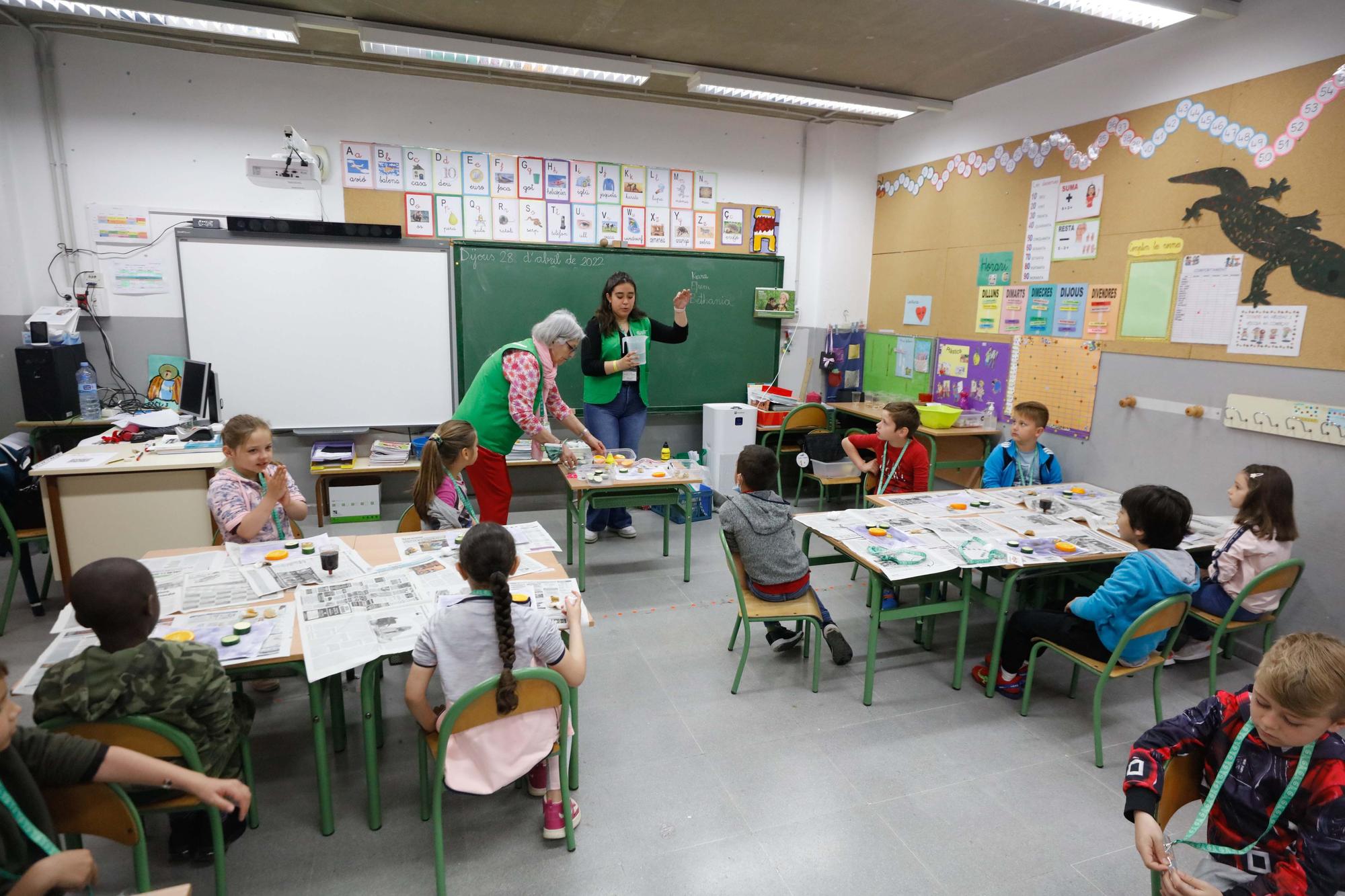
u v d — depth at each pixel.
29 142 3.81
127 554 3.16
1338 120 2.64
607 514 4.34
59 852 1.16
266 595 1.97
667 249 5.03
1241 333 3.00
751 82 4.08
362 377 4.48
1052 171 3.89
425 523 2.68
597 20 3.39
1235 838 1.26
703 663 2.85
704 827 1.95
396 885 1.73
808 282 5.44
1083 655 2.34
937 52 3.70
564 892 1.72
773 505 2.66
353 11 3.34
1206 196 3.11
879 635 3.15
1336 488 2.70
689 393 5.29
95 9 3.23
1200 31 3.12
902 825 1.97
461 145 4.47
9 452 3.24
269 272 4.20
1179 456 3.28
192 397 3.89
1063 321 3.86
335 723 2.22
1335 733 1.17
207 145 4.05
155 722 1.39
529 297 4.73
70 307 3.91
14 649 2.84
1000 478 3.62
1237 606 2.40
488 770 1.60
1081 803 2.07
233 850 1.83
